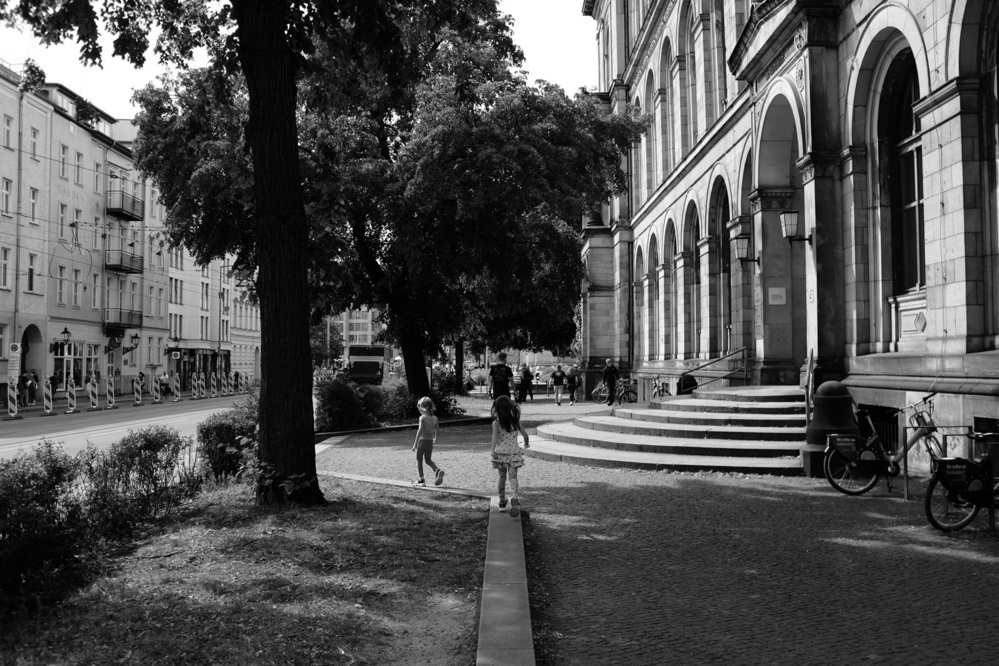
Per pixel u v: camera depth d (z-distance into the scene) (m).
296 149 9.16
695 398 17.16
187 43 11.91
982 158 10.62
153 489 9.00
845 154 14.36
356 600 5.57
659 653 4.77
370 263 25.06
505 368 18.73
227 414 11.96
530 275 24.53
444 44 19.69
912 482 10.81
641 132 24.58
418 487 10.88
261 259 9.09
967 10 10.56
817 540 7.65
